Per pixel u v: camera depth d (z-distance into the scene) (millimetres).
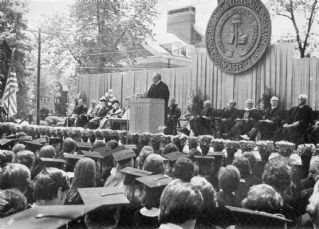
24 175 3672
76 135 15422
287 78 16969
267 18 17062
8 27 29844
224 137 14742
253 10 17469
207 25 19047
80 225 3158
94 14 30625
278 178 3992
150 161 4707
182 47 35531
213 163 6773
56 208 3070
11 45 29266
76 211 2990
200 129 15602
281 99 17109
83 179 4176
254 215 3145
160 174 4258
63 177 3773
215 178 6137
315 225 3000
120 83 24781
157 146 12398
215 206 3232
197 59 20219
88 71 31594
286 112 14172
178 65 36281
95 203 3285
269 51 17438
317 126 12766
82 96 27031
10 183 3598
